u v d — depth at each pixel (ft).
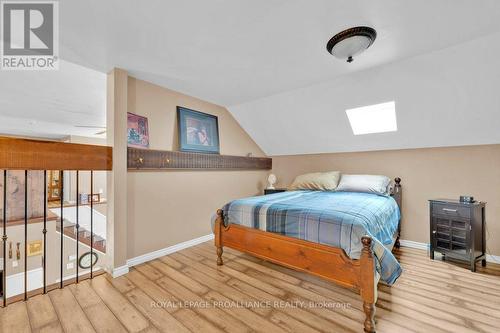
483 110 7.80
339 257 5.49
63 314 5.54
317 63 7.61
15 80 8.63
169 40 6.21
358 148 11.71
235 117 13.09
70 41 6.19
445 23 5.54
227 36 6.08
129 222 8.25
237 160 12.77
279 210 6.91
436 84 7.76
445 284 6.87
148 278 7.31
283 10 5.08
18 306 5.82
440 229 8.61
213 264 8.39
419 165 10.11
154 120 9.19
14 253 10.92
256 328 5.07
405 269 7.88
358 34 5.76
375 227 6.06
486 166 8.68
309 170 13.75
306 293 6.43
